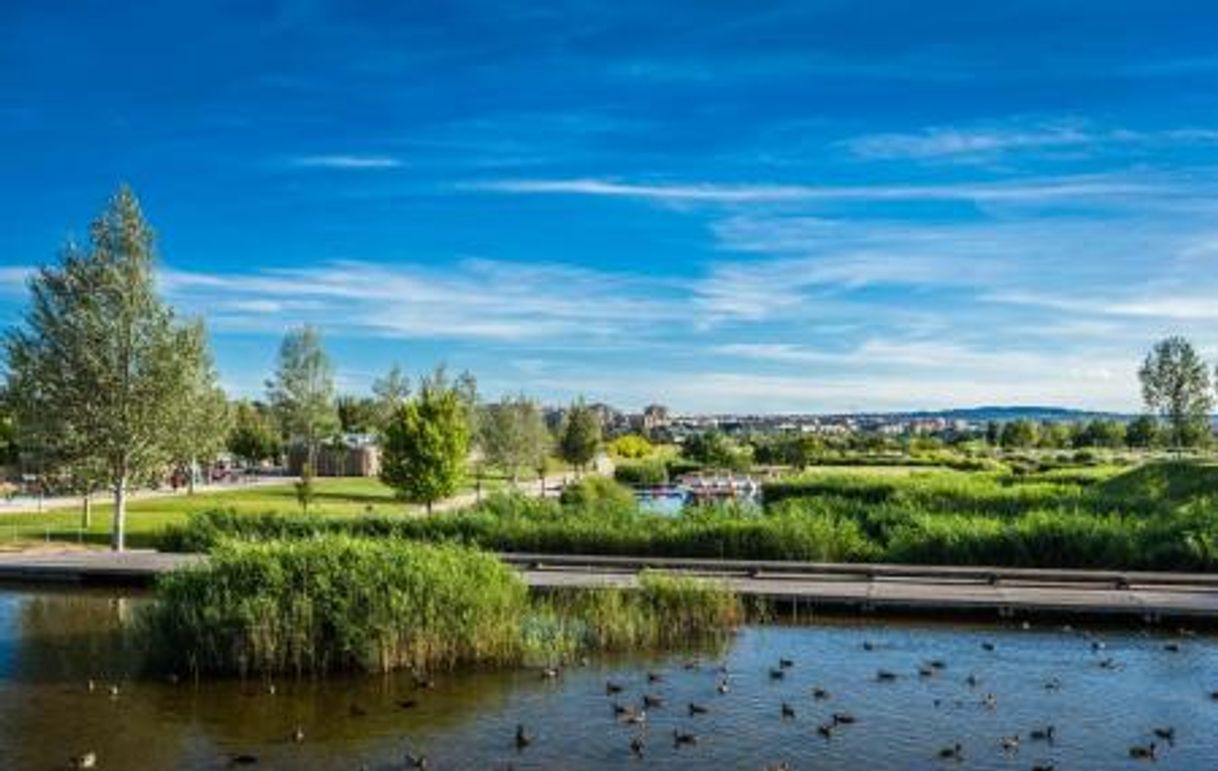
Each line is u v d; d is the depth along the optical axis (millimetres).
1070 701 18797
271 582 20688
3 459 75312
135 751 16031
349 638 20219
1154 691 19469
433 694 19047
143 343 37500
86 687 19406
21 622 25328
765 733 16906
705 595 24703
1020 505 42812
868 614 26422
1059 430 149125
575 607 25703
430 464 47500
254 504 57344
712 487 77812
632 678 20250
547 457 81875
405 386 91250
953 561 32469
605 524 35406
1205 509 35031
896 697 19000
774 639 23797
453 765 15414
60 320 37000
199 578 21188
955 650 22797
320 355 87438
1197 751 16172
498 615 21438
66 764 15461
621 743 16391
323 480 88875
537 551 34844
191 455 41250
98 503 59969
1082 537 31719
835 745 16359
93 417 36688
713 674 20562
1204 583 28859
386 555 21891
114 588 30375
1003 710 18234
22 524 45812
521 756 15805
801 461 104875
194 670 19969
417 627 20562
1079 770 15352
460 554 23453
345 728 17094
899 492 46000
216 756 15820
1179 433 95938
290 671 20266
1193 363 93812
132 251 37500
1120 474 57531
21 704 18344
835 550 33281
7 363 37375
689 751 16031
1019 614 26016
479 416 73938
